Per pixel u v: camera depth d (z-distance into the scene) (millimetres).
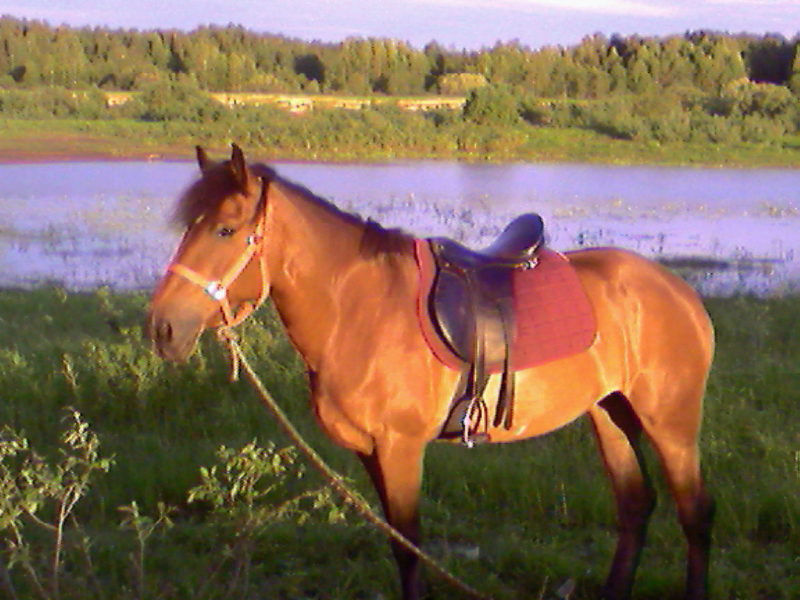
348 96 59375
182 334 3252
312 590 4371
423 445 3676
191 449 5668
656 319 3977
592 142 39344
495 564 4547
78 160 28859
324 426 3627
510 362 3633
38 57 62188
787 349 7934
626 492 4234
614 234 16766
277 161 31078
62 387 6551
